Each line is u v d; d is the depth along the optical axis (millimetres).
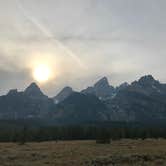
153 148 68750
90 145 89312
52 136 165750
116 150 65438
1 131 162125
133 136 153250
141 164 42438
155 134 157250
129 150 64375
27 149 76188
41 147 83750
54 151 66938
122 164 42812
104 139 101000
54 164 44375
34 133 161625
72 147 81188
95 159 47531
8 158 54125
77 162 45438
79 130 169750
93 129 171625
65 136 168375
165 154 53062
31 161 49344
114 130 154875
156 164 42000
